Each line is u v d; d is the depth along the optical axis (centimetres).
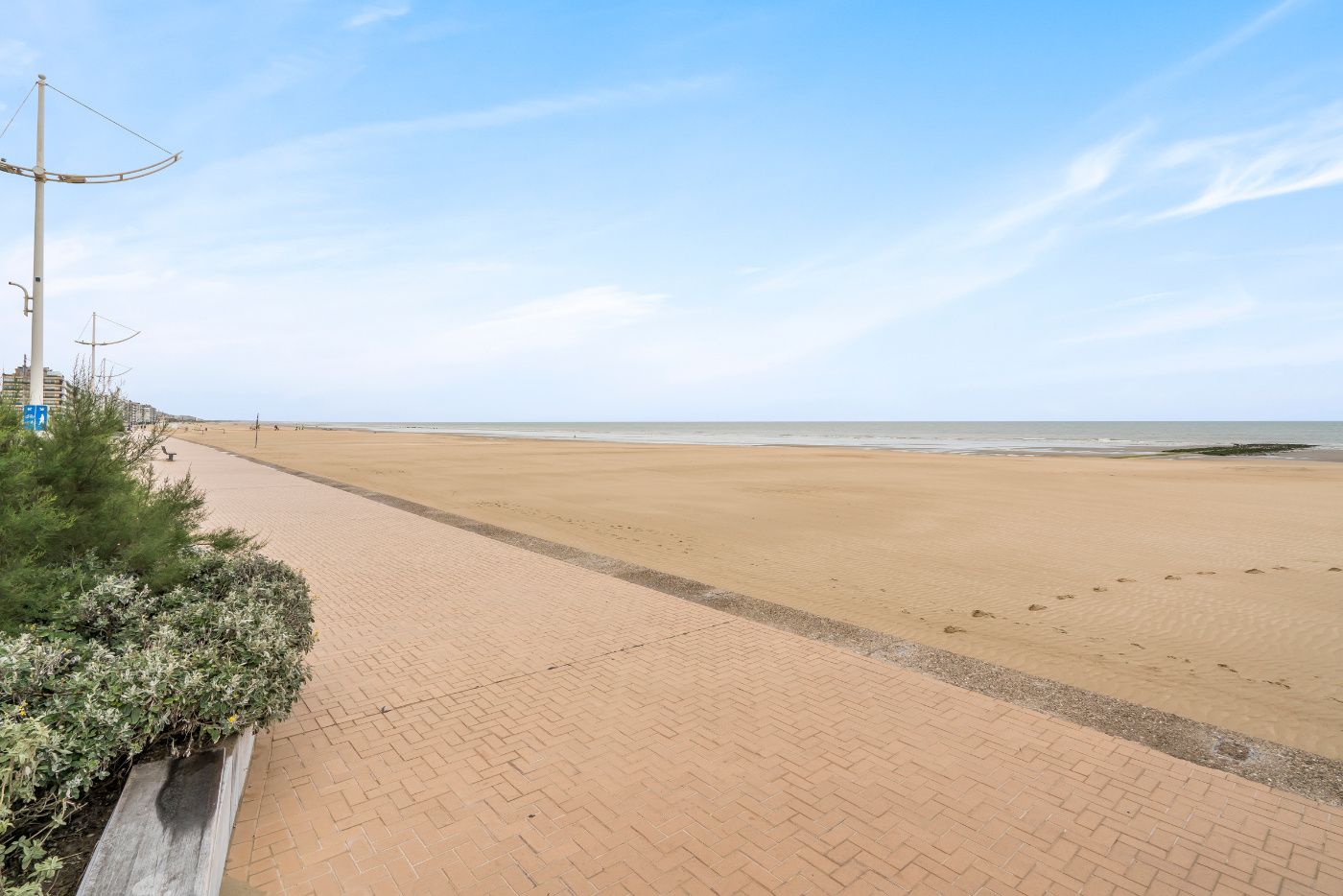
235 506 1738
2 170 1225
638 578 996
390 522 1489
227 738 388
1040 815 409
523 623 776
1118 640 787
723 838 383
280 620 491
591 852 370
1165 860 371
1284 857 376
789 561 1185
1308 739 548
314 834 381
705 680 609
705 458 4175
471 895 336
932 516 1711
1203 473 3050
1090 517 1697
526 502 1961
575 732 508
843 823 398
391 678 609
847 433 13975
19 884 287
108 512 588
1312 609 913
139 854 288
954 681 616
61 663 396
